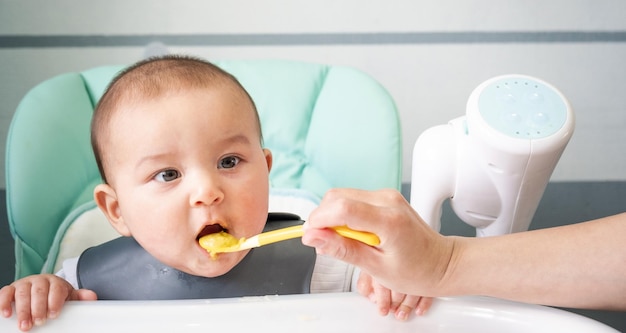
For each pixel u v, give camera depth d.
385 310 0.73
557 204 1.66
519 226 0.93
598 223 0.76
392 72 1.76
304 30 1.77
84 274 0.95
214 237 0.78
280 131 1.26
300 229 0.67
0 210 1.62
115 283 0.93
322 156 1.23
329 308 0.73
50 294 0.75
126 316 0.72
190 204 0.79
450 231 1.62
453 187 0.90
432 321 0.73
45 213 1.12
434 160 0.89
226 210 0.80
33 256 1.12
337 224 0.62
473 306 0.73
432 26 1.79
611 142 1.73
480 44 1.79
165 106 0.81
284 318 0.72
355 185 1.18
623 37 1.81
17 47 1.71
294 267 0.96
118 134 0.82
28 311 0.73
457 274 0.73
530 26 1.80
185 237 0.80
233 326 0.71
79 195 1.19
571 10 1.81
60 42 1.72
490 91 0.86
